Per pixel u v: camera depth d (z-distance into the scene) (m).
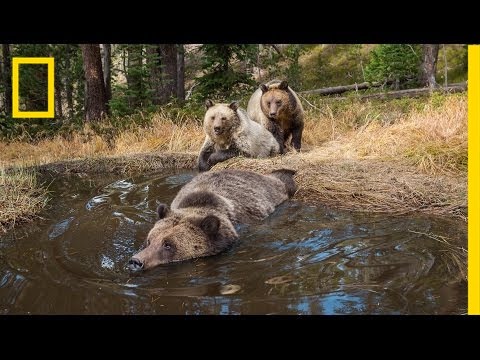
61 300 3.95
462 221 5.81
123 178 9.24
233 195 5.96
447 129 8.66
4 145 13.83
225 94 16.17
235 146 9.29
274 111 10.14
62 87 21.64
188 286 4.14
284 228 5.62
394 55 18.86
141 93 16.14
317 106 14.57
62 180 9.28
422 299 3.81
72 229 5.88
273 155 10.20
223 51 15.91
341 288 4.03
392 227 5.64
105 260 4.81
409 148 8.52
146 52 17.92
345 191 6.94
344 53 25.86
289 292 3.97
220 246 4.96
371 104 14.09
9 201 6.90
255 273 4.38
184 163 10.41
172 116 13.52
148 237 4.90
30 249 5.26
